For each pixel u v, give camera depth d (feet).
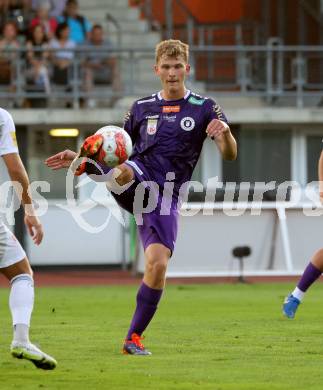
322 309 107.65
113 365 67.00
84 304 116.88
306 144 196.85
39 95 185.88
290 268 160.56
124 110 186.19
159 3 221.66
